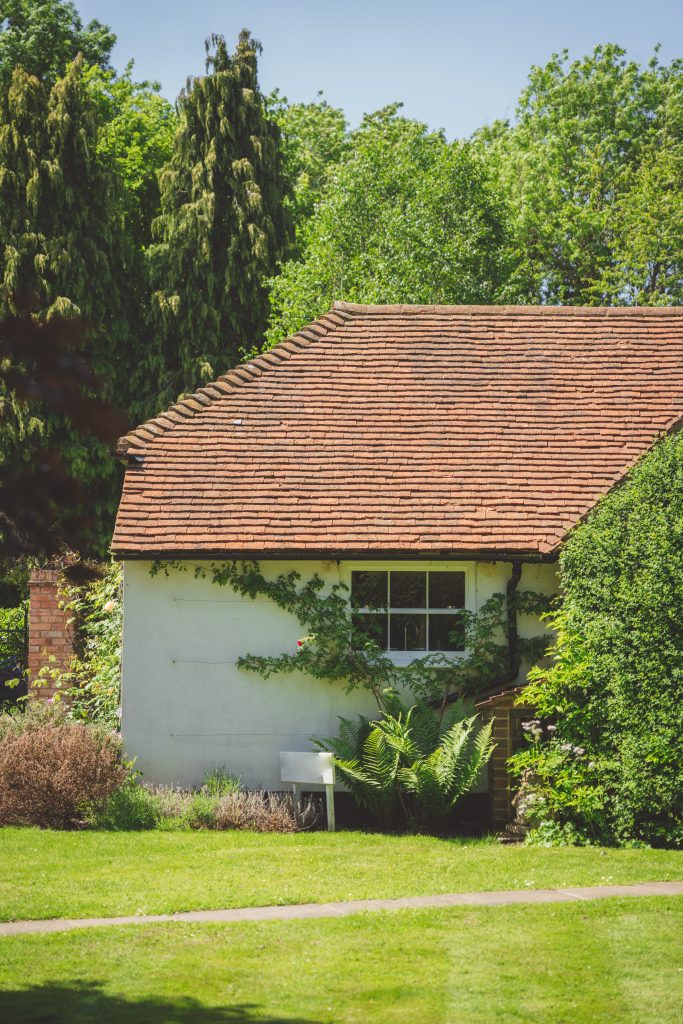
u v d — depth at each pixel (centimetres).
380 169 4006
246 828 1425
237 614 1619
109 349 3506
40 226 3309
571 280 4741
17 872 1125
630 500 1383
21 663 2272
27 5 3978
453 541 1605
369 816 1564
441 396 1888
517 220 4516
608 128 4834
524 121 5034
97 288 3381
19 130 3303
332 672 1597
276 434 1789
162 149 4303
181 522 1619
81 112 3369
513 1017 712
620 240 4397
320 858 1223
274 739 1606
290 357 1953
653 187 4278
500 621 1638
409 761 1487
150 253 3647
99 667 1869
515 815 1463
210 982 777
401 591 1656
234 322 3656
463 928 903
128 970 805
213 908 987
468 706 1617
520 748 1488
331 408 1848
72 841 1294
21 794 1413
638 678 1280
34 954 841
